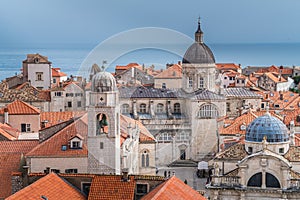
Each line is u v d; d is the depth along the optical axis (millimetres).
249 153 84938
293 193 78188
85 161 73375
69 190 59812
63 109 142000
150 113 63000
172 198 52625
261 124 85000
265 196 79312
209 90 115938
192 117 58812
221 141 100062
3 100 145750
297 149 85188
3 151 79562
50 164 74562
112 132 63438
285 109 148000
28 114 110062
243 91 151500
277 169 79062
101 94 62625
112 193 59375
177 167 89125
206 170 91500
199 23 124250
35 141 82688
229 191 80312
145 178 59938
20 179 64250
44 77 178750
